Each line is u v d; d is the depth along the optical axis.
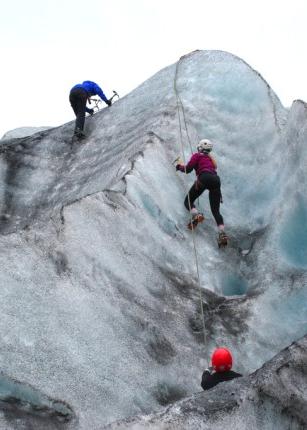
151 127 10.65
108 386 6.86
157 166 9.74
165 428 5.46
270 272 8.95
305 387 5.98
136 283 8.08
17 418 6.18
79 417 6.45
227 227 9.73
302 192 9.44
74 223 7.97
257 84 11.16
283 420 5.83
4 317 6.79
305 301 8.57
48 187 11.38
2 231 10.74
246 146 10.62
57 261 7.52
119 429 5.45
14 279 7.11
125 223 8.54
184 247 9.07
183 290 8.48
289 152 10.00
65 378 6.66
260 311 8.46
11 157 11.87
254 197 10.08
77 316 7.22
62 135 12.45
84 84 12.46
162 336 7.67
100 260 7.88
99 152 11.54
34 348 6.73
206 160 9.42
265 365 6.16
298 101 10.27
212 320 8.22
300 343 6.27
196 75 11.66
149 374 7.22
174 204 9.50
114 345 7.23
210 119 10.95
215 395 5.85
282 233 9.30
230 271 9.13
